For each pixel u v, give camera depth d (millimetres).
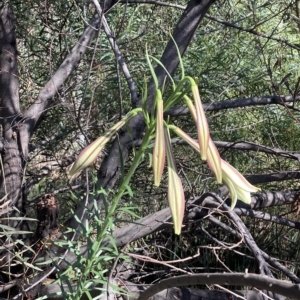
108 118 1641
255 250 1100
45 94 1369
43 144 1603
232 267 1492
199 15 1302
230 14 1789
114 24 1606
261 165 1729
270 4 1620
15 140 1323
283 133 1730
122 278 1168
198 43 1716
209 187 1620
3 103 1332
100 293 1036
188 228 1393
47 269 1196
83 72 1560
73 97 1419
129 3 1606
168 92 1460
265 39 1772
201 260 1487
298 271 1563
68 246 978
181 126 1620
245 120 1724
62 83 1405
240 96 1749
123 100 1581
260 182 1405
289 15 1384
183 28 1300
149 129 667
